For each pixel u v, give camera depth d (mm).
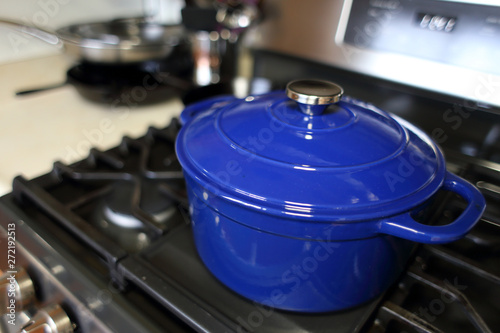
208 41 874
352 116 356
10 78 848
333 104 354
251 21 721
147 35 818
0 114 787
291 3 681
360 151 315
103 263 406
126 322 334
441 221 474
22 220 441
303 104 333
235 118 364
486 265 427
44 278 409
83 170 551
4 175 580
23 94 774
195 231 380
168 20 1077
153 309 360
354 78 660
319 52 688
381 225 286
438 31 553
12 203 478
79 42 729
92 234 414
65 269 382
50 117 789
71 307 389
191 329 344
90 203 508
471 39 531
